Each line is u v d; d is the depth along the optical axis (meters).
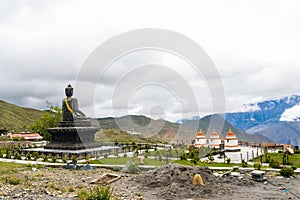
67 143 31.36
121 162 21.23
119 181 16.14
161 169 16.12
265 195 13.79
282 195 13.85
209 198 12.99
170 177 15.09
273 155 29.53
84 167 21.45
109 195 11.70
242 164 23.17
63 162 25.25
